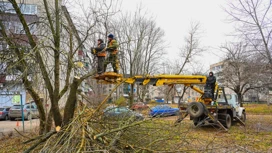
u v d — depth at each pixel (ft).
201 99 36.22
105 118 16.51
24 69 17.07
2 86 19.56
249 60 38.96
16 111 55.06
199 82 32.19
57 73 19.30
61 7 21.65
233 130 34.35
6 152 18.98
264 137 28.17
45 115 22.75
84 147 12.26
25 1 22.30
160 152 13.56
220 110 36.60
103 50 19.49
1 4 21.74
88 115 15.71
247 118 57.36
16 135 29.01
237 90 76.28
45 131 20.57
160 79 28.07
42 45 17.56
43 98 22.95
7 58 18.61
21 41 20.43
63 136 14.08
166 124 16.72
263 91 69.82
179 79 30.66
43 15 22.84
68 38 20.77
